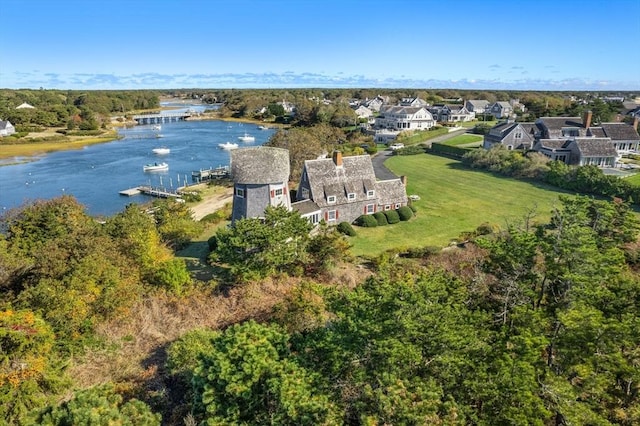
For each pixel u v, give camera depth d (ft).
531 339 63.57
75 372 83.20
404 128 474.08
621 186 204.85
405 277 84.74
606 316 74.54
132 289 102.83
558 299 81.05
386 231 175.52
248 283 112.27
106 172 322.14
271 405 61.41
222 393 62.28
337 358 63.77
